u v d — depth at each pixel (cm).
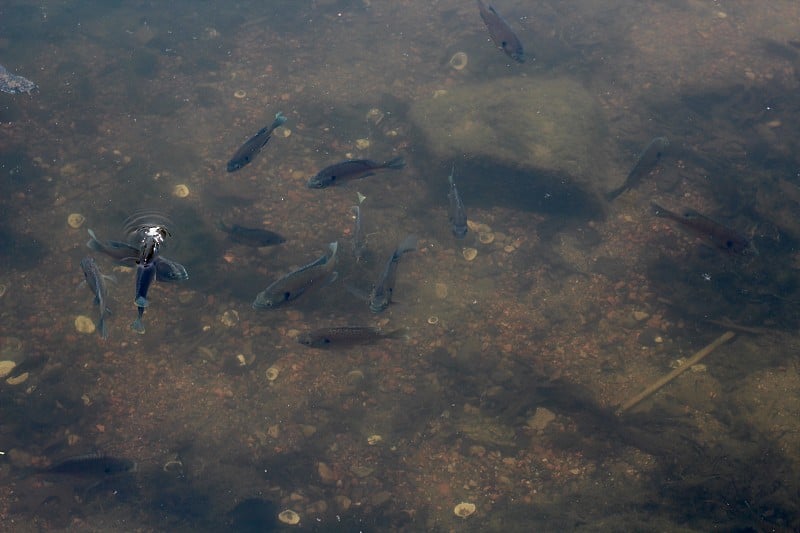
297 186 298
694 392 252
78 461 234
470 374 260
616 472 243
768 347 256
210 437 251
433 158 298
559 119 302
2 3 391
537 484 243
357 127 317
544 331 267
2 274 274
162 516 241
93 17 381
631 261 279
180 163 303
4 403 252
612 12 372
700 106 320
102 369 259
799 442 239
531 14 376
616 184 296
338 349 224
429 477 246
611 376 258
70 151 305
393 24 376
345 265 276
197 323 267
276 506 242
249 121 319
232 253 278
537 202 294
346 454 249
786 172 296
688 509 234
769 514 231
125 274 274
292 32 370
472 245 286
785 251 273
